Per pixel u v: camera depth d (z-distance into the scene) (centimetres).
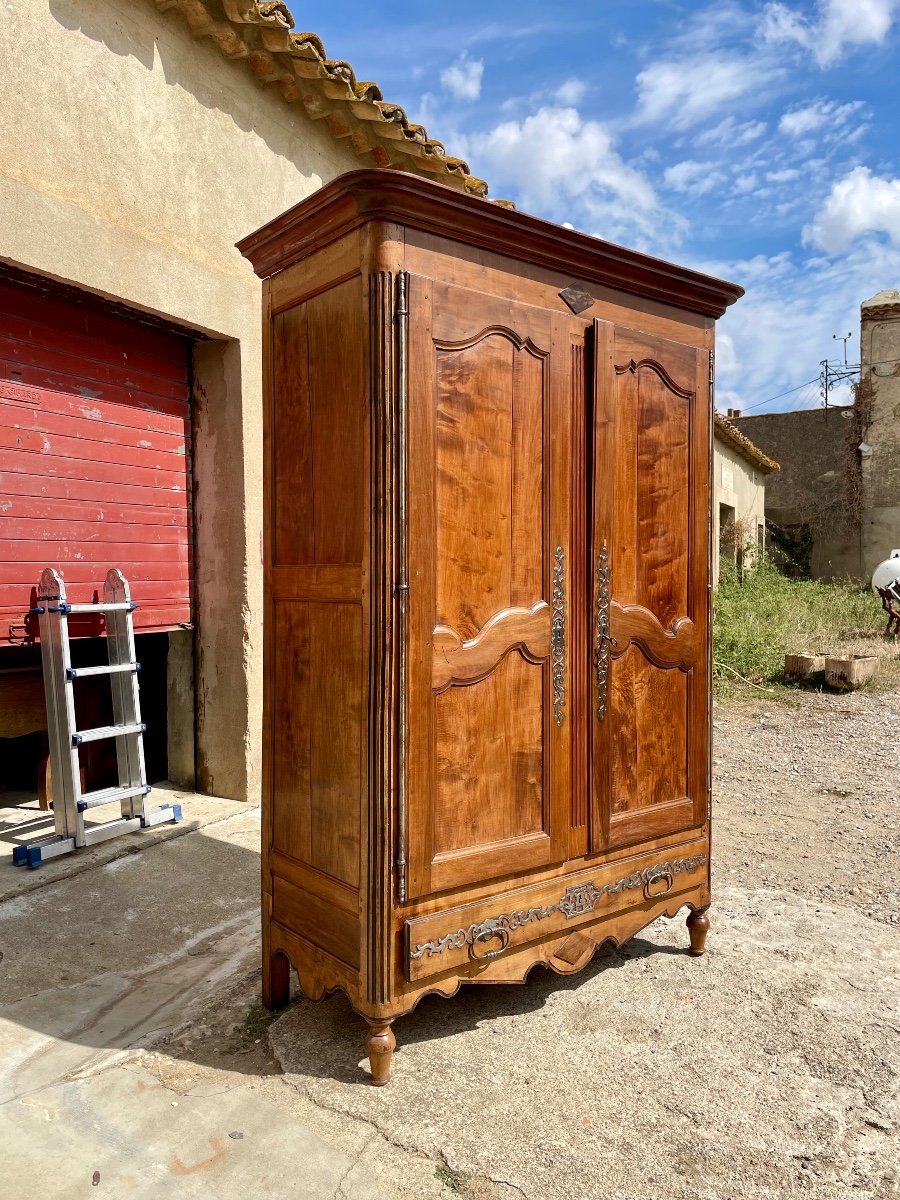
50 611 367
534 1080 218
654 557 271
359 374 209
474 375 221
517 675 233
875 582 1105
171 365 440
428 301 209
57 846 361
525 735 236
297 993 263
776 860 395
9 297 359
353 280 212
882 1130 202
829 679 838
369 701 207
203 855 378
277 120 460
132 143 376
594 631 251
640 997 262
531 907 237
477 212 214
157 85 388
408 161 518
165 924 312
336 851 221
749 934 308
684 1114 205
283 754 242
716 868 383
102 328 401
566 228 232
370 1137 194
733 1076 221
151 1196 175
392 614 205
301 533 236
